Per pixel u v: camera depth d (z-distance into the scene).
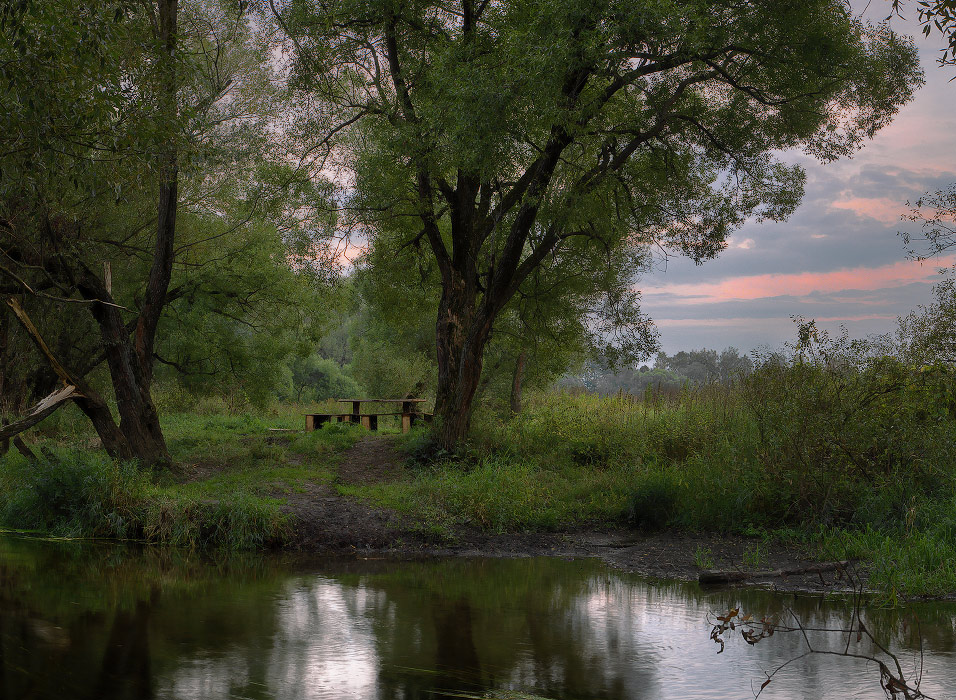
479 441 16.22
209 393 20.06
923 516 9.93
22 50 7.46
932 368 10.62
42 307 14.95
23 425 11.05
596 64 11.87
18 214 12.05
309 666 5.90
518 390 23.75
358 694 5.29
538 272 17.98
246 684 5.49
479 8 15.18
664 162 15.90
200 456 16.28
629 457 14.96
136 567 9.62
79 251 13.87
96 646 6.39
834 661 6.04
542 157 14.38
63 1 7.84
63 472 12.01
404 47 15.63
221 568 9.69
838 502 10.82
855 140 15.23
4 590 8.31
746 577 9.00
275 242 18.42
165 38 13.01
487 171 13.03
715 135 15.48
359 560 10.30
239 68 16.16
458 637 6.75
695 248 16.77
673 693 5.36
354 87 16.62
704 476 12.41
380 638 6.69
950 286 11.11
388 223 17.69
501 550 10.92
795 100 14.64
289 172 16.33
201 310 18.45
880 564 8.74
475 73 12.23
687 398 17.58
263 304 19.72
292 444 17.86
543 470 14.66
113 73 8.30
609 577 9.34
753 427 13.17
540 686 5.49
